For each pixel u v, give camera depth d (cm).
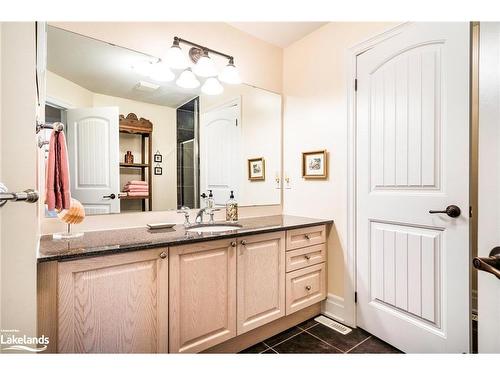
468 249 140
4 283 83
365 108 193
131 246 124
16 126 85
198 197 212
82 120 166
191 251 142
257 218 233
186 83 205
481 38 58
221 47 221
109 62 174
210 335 151
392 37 176
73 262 111
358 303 199
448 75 148
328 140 220
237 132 232
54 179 115
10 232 84
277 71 258
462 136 142
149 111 190
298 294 197
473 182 168
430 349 155
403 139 169
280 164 259
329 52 220
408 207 166
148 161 190
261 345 180
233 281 160
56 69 158
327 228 220
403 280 169
